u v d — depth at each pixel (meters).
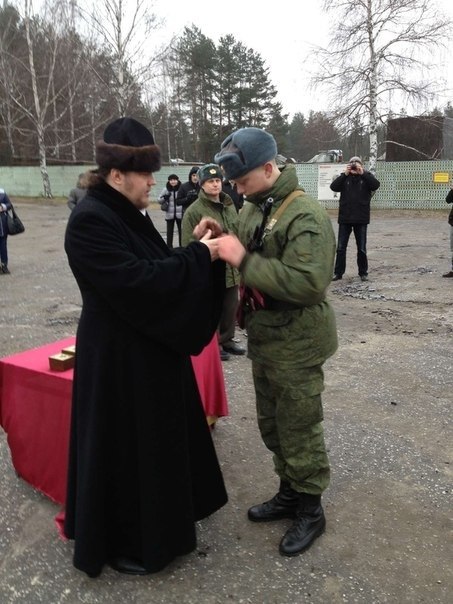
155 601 2.07
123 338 1.98
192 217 4.43
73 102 29.59
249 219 2.24
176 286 1.94
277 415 2.27
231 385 4.09
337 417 3.54
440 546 2.35
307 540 2.32
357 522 2.51
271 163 2.08
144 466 2.04
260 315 2.18
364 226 7.58
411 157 19.31
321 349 2.17
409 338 5.13
